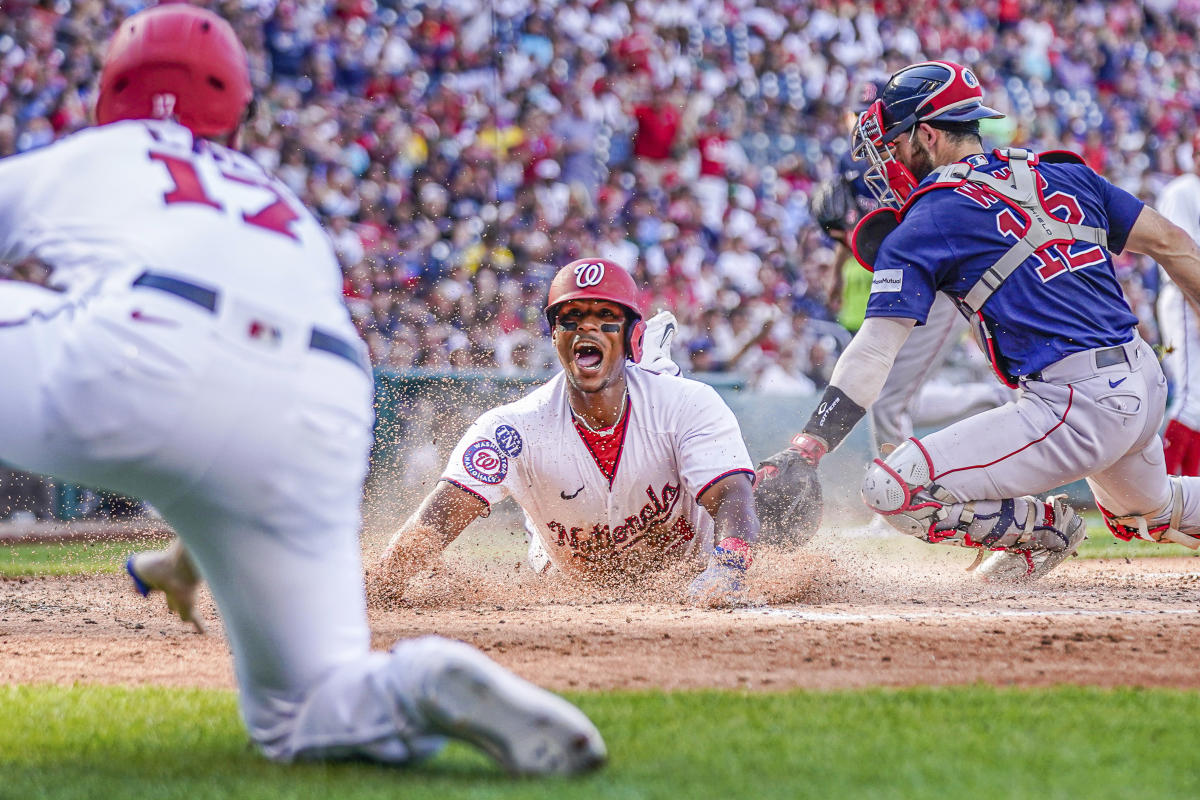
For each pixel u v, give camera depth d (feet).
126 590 70.13
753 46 213.05
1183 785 23.76
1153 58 256.93
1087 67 244.83
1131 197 58.44
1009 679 36.70
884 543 99.40
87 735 30.17
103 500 133.49
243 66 30.42
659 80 201.26
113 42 30.01
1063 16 246.88
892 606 55.36
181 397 24.86
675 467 57.47
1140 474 59.41
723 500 55.83
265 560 26.40
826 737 28.09
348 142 169.58
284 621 26.63
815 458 59.57
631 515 58.23
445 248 164.14
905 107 58.03
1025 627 47.19
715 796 22.99
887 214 61.36
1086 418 55.57
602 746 24.81
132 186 26.58
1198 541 63.67
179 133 28.37
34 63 156.76
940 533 59.62
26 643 47.26
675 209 186.80
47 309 26.17
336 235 154.71
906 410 92.38
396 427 124.57
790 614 51.67
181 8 30.12
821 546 86.43
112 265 25.68
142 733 30.40
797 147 209.15
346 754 26.22
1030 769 25.03
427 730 24.86
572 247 171.63
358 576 27.96
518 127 182.91
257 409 25.49
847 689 34.83
